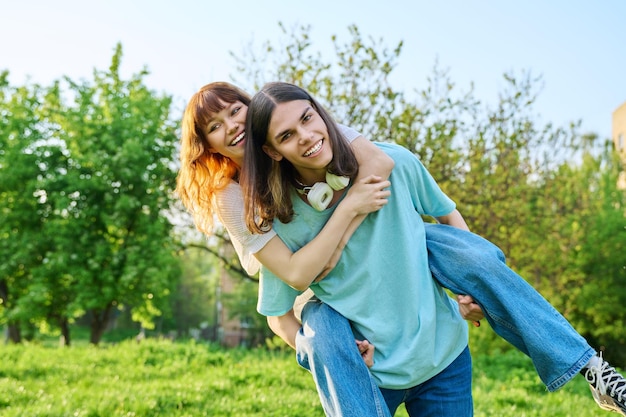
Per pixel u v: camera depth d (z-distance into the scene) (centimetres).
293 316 296
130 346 955
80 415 537
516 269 1664
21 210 2134
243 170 256
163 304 2273
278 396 618
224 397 623
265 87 252
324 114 251
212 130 272
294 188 262
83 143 2088
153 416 550
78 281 2080
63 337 2281
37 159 2144
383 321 259
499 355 981
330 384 249
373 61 1280
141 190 2061
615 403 235
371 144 260
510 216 1411
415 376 258
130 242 2053
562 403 638
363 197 250
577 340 240
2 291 2259
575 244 2116
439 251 264
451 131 1278
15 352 911
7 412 535
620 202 2272
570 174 1948
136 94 2267
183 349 921
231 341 4344
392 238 260
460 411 267
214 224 296
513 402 632
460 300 259
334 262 257
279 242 263
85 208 2061
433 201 278
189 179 288
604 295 2136
